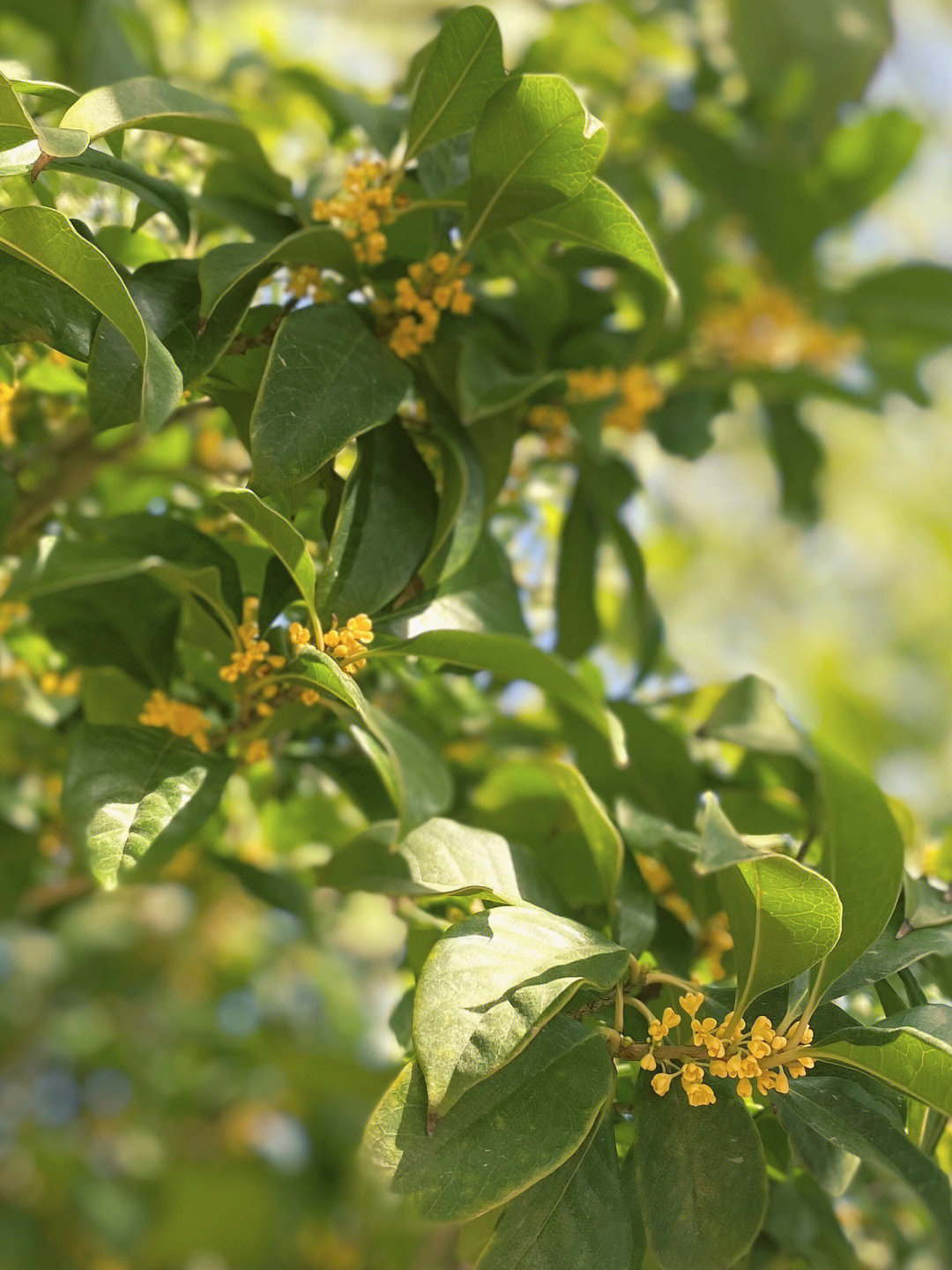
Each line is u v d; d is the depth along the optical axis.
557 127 1.06
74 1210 1.61
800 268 1.43
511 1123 1.01
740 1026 1.03
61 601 1.16
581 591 1.27
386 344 1.11
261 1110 1.66
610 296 1.26
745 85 1.50
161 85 1.08
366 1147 1.00
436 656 1.08
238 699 1.11
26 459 1.24
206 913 1.66
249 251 1.07
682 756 1.20
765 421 1.51
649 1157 1.03
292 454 1.05
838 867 1.04
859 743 3.09
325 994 1.66
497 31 1.06
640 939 1.09
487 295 1.21
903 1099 1.06
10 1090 1.68
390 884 1.08
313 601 1.05
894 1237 1.20
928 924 1.07
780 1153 1.08
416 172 1.12
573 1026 1.03
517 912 1.03
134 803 1.06
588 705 1.09
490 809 1.21
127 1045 1.68
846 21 1.46
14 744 1.26
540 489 1.31
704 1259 1.02
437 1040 0.99
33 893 1.26
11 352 1.16
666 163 1.47
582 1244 1.03
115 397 1.04
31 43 1.36
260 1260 1.60
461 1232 1.05
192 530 1.12
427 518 1.09
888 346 1.53
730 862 0.99
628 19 1.46
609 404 1.23
